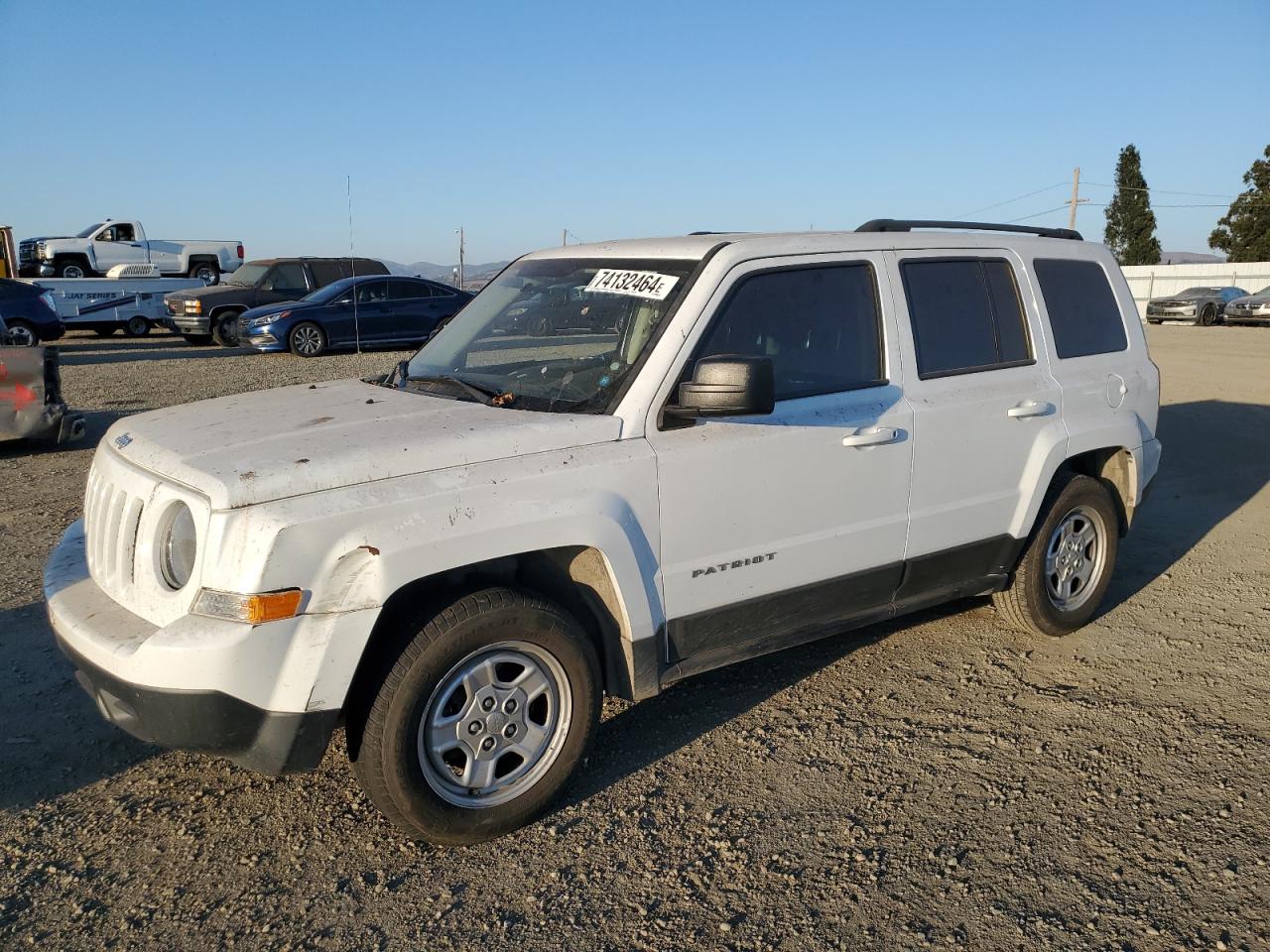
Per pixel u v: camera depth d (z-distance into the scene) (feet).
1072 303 16.62
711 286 12.38
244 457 10.46
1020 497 15.40
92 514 11.82
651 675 12.00
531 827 11.41
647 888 10.32
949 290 14.87
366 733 10.28
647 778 12.44
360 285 66.49
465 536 10.36
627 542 11.40
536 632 10.92
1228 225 197.36
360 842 11.18
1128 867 10.55
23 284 65.67
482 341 13.98
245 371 56.08
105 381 51.37
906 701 14.52
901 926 9.69
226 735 9.82
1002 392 15.03
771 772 12.56
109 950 9.46
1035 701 14.49
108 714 10.63
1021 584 16.06
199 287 84.64
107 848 11.07
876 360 13.89
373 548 9.95
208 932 9.71
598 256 14.32
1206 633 17.06
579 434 11.37
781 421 12.66
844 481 13.30
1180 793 11.94
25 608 18.04
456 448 10.75
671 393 11.92
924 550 14.44
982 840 11.06
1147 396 17.46
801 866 10.64
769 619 13.12
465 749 10.85
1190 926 9.61
